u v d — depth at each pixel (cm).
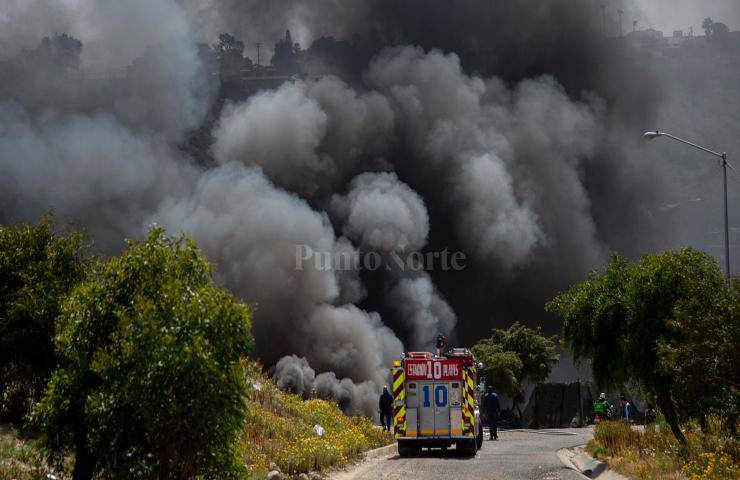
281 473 5669
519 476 5922
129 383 3400
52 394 3784
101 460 3691
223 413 3500
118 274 3853
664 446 6481
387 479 5891
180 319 3538
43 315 4812
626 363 7188
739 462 5325
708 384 5781
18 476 3931
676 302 6544
